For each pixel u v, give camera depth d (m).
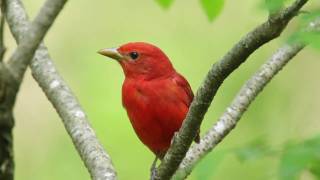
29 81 15.95
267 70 8.08
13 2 8.35
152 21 16.61
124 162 14.98
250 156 6.16
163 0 7.52
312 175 6.27
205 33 16.42
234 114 8.00
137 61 10.09
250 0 16.27
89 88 15.77
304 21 5.05
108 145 15.07
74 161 15.12
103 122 15.30
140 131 10.06
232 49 5.79
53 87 8.20
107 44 16.33
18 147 15.36
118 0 16.73
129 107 10.05
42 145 15.43
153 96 9.78
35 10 16.77
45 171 15.09
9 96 4.63
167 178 6.98
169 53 16.28
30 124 15.64
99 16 16.50
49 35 16.19
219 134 7.94
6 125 4.63
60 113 8.05
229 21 16.39
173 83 9.88
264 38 5.54
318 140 6.13
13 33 8.14
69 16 16.44
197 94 6.25
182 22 16.61
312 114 14.47
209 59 16.16
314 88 14.85
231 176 13.17
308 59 15.02
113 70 15.92
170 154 6.80
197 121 6.45
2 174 4.64
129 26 16.61
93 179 7.41
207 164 5.95
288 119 14.16
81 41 16.28
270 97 14.51
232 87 15.02
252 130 14.23
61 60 16.05
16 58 4.66
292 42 4.84
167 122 9.78
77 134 7.81
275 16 5.40
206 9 7.20
